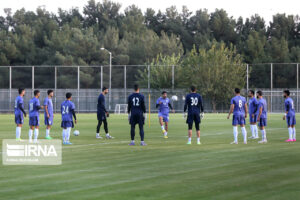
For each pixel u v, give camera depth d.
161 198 24.28
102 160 38.81
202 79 194.25
